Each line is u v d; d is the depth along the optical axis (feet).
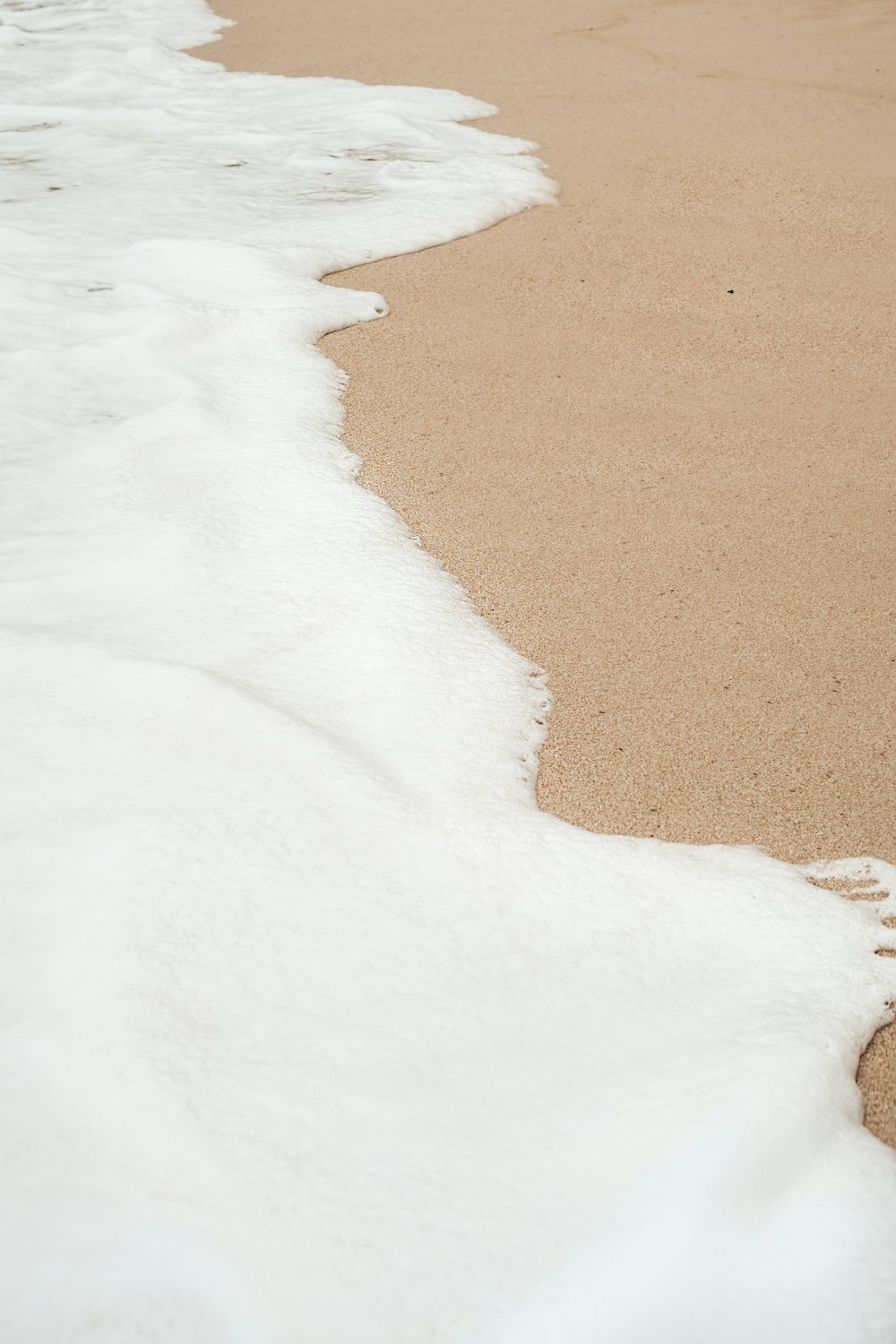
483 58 22.29
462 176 16.49
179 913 5.89
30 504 9.43
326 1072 5.22
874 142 17.16
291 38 24.71
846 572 8.66
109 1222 4.69
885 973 5.84
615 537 9.12
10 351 11.85
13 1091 5.18
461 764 6.99
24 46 24.91
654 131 18.04
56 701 7.28
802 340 12.06
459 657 7.85
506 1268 4.51
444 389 11.36
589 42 22.97
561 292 13.29
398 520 9.34
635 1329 4.39
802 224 14.75
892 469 9.87
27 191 16.67
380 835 6.42
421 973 5.71
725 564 8.77
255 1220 4.64
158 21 26.63
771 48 21.93
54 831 6.40
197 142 18.66
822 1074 5.24
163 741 6.95
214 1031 5.38
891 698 7.55
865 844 6.62
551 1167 4.84
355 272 13.93
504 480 9.87
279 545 8.95
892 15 23.77
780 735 7.32
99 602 8.28
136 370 11.59
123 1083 5.14
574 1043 5.40
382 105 19.57
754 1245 4.65
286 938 5.82
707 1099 5.05
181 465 9.98
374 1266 4.50
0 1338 4.40
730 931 6.03
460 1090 5.16
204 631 7.98
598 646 8.04
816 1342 4.38
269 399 11.10
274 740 6.93
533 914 6.07
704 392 11.18
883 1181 4.93
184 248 14.01
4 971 5.71
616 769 7.11
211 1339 4.35
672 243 14.40
